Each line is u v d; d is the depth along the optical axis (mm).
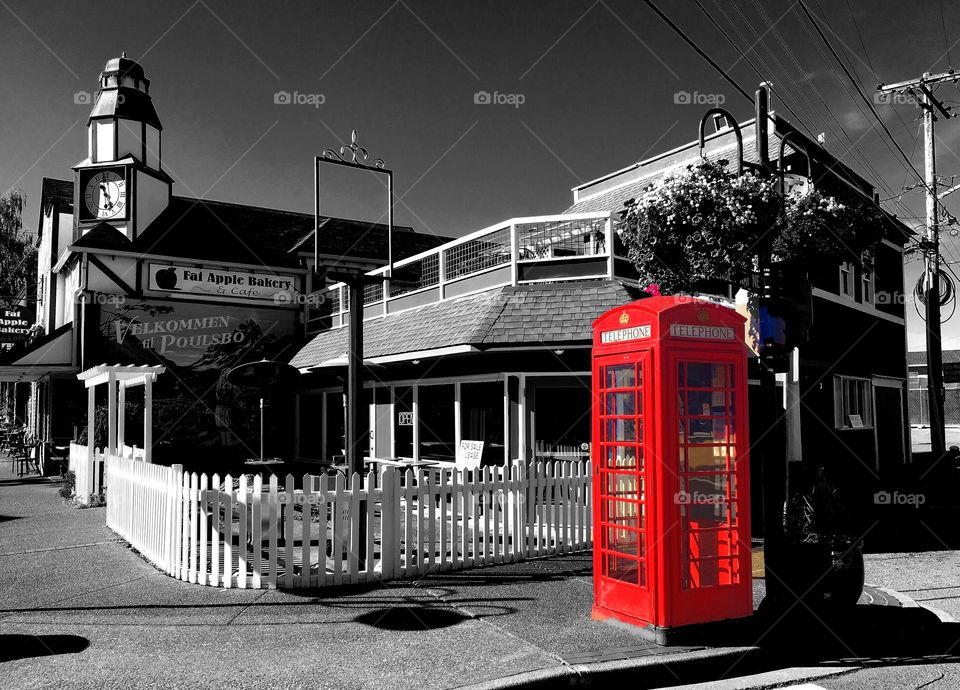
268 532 7672
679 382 6086
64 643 5676
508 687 4883
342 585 7605
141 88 21781
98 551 9250
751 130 16344
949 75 18047
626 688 5227
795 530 6594
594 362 6684
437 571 8281
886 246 21094
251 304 21672
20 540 10070
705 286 8203
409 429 15297
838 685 5289
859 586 6656
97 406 19078
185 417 20266
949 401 53656
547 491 9430
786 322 6980
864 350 18938
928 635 6520
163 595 7129
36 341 18984
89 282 19625
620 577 6332
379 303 18188
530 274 13359
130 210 20656
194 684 4832
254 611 6598
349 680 4938
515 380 12602
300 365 19047
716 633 5953
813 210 6992
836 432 16797
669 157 18828
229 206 23641
